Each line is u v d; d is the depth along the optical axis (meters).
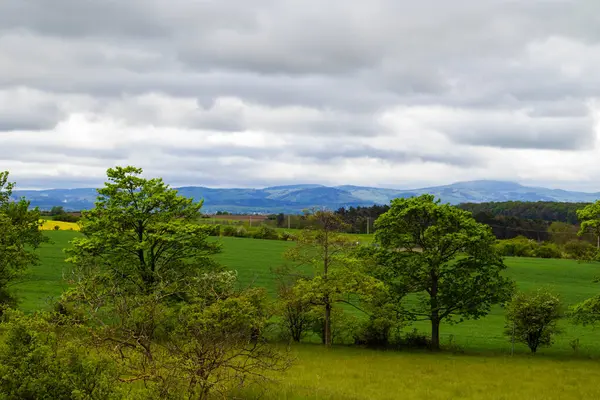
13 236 37.50
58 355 13.44
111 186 39.19
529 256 115.19
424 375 33.09
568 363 39.41
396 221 44.59
